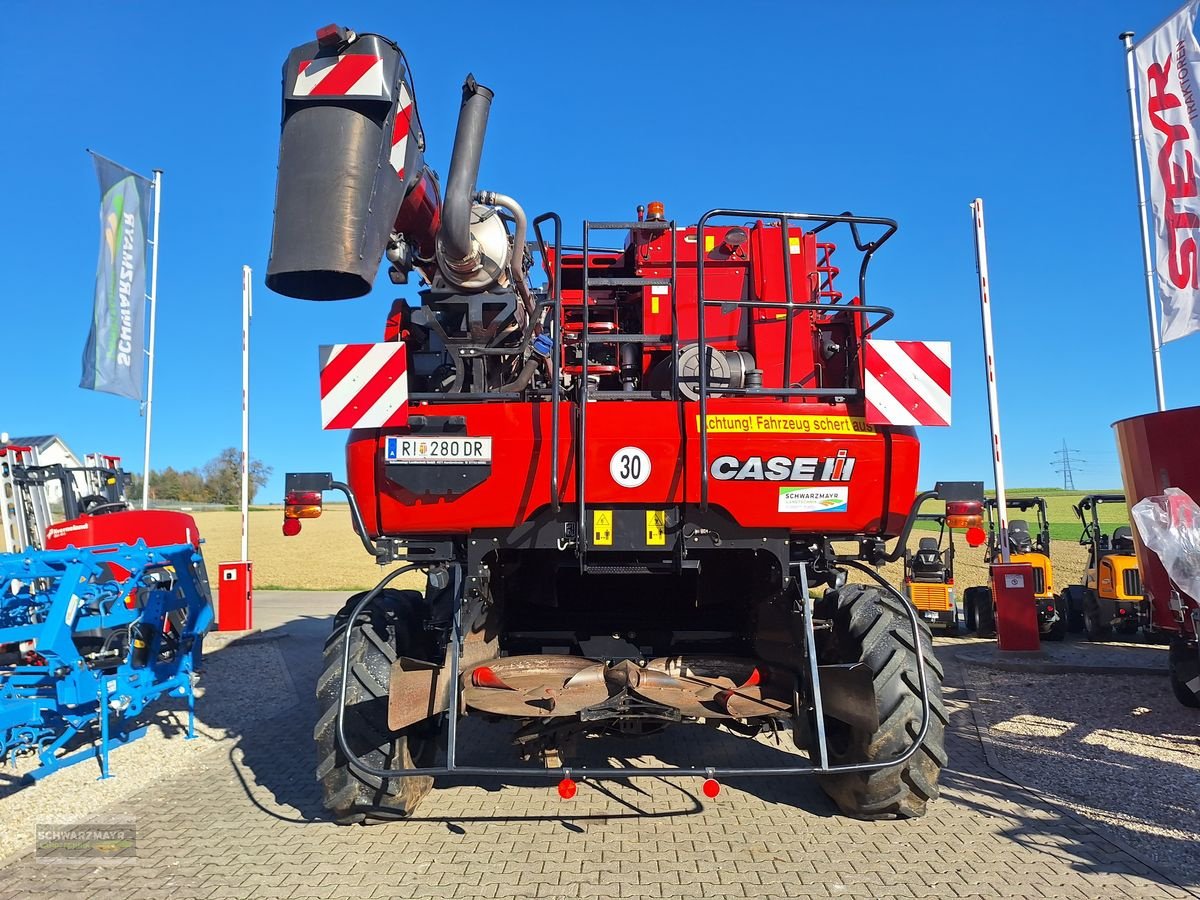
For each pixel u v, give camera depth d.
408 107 4.05
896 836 4.21
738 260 5.68
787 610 4.45
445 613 4.95
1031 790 4.95
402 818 4.38
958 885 3.65
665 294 5.69
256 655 10.43
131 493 12.79
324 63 3.78
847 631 4.47
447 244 4.11
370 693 4.21
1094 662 9.31
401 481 4.16
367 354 4.16
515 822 4.45
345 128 3.75
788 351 4.35
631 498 4.16
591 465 4.14
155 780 5.32
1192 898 3.52
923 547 13.30
